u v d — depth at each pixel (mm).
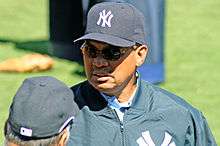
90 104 7887
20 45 26828
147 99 8031
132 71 7711
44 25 31109
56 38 24609
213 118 18328
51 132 5348
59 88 5484
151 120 7965
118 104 7859
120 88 7746
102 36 7355
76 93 8016
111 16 7422
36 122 5305
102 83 7613
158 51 21109
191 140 8141
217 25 30891
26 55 23891
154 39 20922
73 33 24125
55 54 24719
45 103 5355
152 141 7887
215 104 19594
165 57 25109
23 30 29969
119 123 7863
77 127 7824
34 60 22609
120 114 7883
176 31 29531
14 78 21734
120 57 7508
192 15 32844
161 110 8031
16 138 5352
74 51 23766
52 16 25203
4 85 20922
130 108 7898
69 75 22344
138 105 7922
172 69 23469
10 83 21172
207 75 22781
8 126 5441
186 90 21000
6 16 32781
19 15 33094
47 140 5363
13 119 5348
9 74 22156
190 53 25812
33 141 5336
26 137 5332
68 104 5477
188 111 8172
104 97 7836
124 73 7625
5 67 22297
